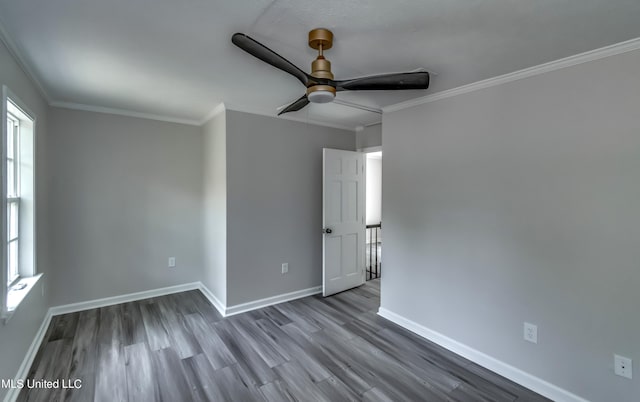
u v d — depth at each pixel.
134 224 3.71
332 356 2.54
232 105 3.29
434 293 2.82
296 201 3.87
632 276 1.79
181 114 3.75
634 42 1.76
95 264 3.49
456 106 2.64
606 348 1.88
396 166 3.15
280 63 1.67
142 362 2.41
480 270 2.48
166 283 3.94
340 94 2.83
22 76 2.26
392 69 2.25
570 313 2.02
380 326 3.10
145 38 1.86
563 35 1.75
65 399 1.99
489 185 2.42
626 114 1.81
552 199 2.10
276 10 1.55
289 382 2.19
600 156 1.90
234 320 3.20
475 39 1.81
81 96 3.04
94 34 1.82
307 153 3.97
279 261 3.72
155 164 3.83
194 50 2.02
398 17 1.59
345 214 4.16
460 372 2.35
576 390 1.99
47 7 1.53
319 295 4.00
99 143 3.49
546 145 2.12
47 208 3.17
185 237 4.05
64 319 3.17
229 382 2.18
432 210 2.83
